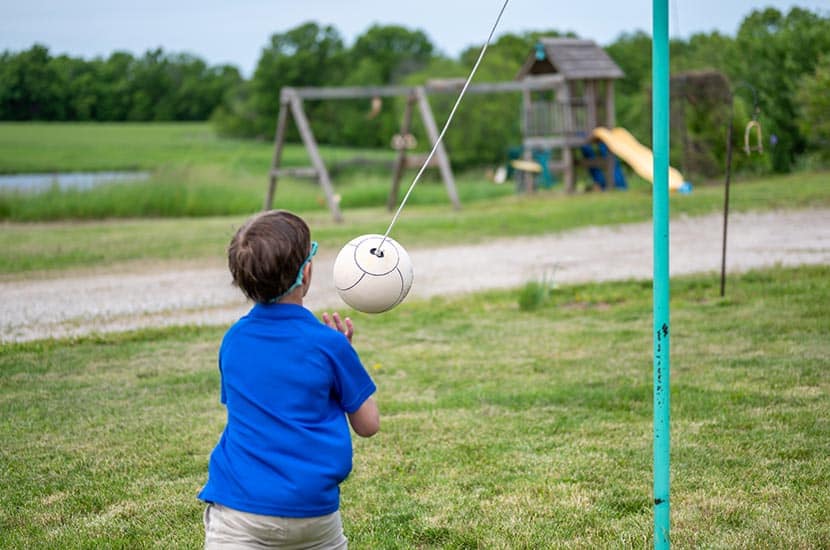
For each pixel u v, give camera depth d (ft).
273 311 7.78
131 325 25.61
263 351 7.64
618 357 20.21
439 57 190.60
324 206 69.62
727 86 65.21
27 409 17.25
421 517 11.96
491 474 13.43
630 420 15.72
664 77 8.53
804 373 17.89
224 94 216.54
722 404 16.22
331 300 28.89
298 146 177.68
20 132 176.04
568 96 66.59
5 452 14.83
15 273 35.73
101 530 11.76
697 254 35.35
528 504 12.26
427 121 61.36
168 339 23.68
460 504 12.34
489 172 96.73
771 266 30.89
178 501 12.68
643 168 59.21
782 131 72.59
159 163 135.74
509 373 19.33
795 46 73.87
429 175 101.30
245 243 7.70
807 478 12.68
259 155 152.97
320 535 7.50
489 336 23.21
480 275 33.27
